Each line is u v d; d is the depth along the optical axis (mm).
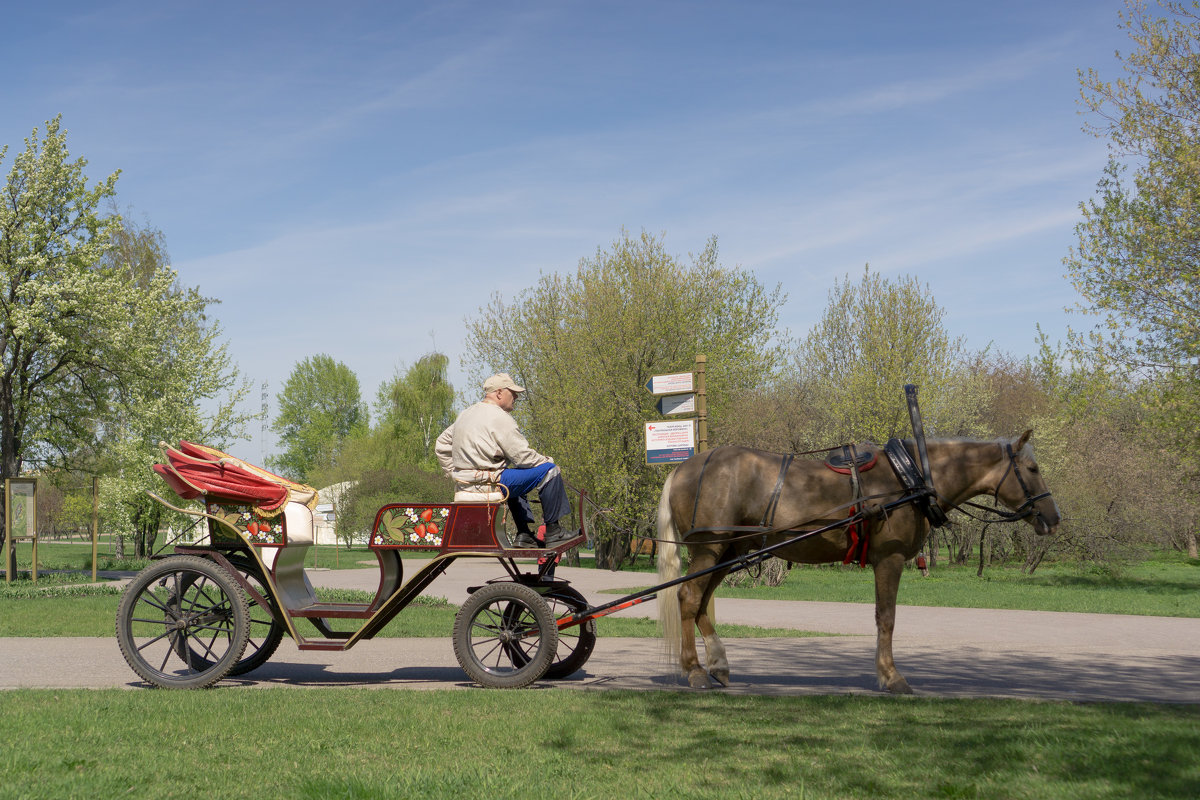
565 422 31516
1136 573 34156
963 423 35062
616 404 31578
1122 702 7066
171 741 5457
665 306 32750
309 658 10039
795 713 6340
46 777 4605
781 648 11477
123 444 26391
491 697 6949
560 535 8039
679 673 8695
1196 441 21984
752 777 4758
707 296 33938
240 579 7883
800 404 41250
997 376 50062
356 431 68062
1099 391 22500
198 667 8438
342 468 56562
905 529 7750
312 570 30969
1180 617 17266
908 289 35094
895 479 7773
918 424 7918
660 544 8188
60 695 6930
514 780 4609
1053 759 5082
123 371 26391
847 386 36406
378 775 4664
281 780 4648
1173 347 21562
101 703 6520
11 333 24312
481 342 37250
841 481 7812
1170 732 5699
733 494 7945
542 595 8422
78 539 82250
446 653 10547
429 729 5797
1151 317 21562
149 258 40750
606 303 32156
